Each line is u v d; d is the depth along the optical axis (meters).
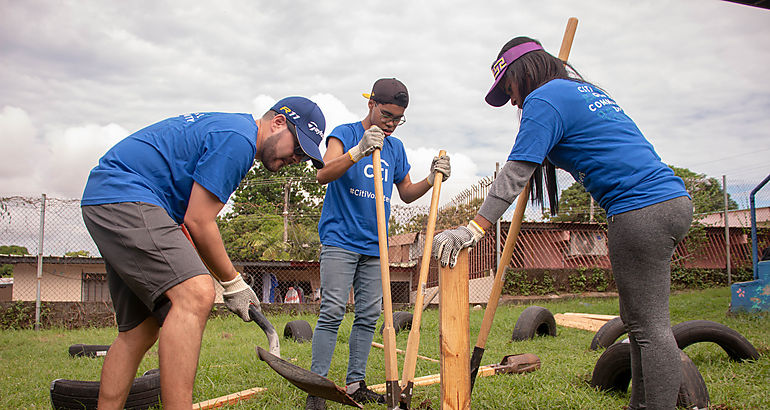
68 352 5.78
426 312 10.52
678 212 2.03
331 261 2.98
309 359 4.36
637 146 2.13
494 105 2.58
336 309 2.93
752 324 5.80
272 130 2.27
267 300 13.45
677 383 2.04
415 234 14.30
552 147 2.15
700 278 12.64
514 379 3.23
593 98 2.19
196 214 1.95
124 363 2.18
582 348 4.79
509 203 2.12
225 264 2.08
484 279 11.87
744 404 2.62
